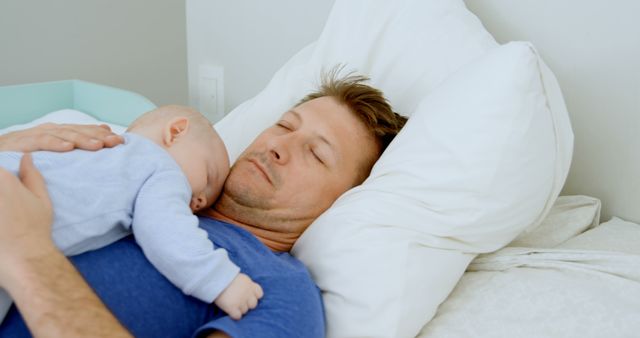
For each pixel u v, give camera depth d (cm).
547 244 88
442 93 78
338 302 70
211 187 82
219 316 65
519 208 72
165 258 60
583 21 95
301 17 143
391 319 66
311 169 84
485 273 80
